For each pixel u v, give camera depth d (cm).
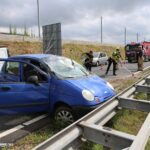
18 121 604
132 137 287
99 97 557
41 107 586
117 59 1670
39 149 250
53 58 670
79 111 534
